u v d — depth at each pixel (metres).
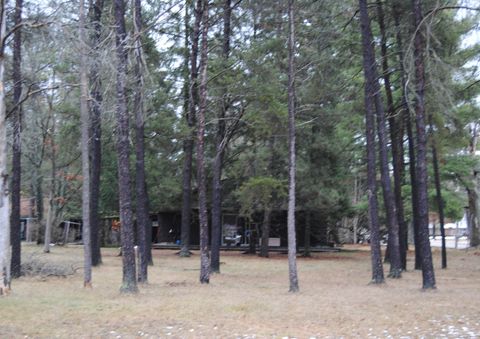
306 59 18.48
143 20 22.00
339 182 33.94
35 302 12.52
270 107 18.75
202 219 17.75
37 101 18.47
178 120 26.36
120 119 14.41
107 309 11.70
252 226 40.94
